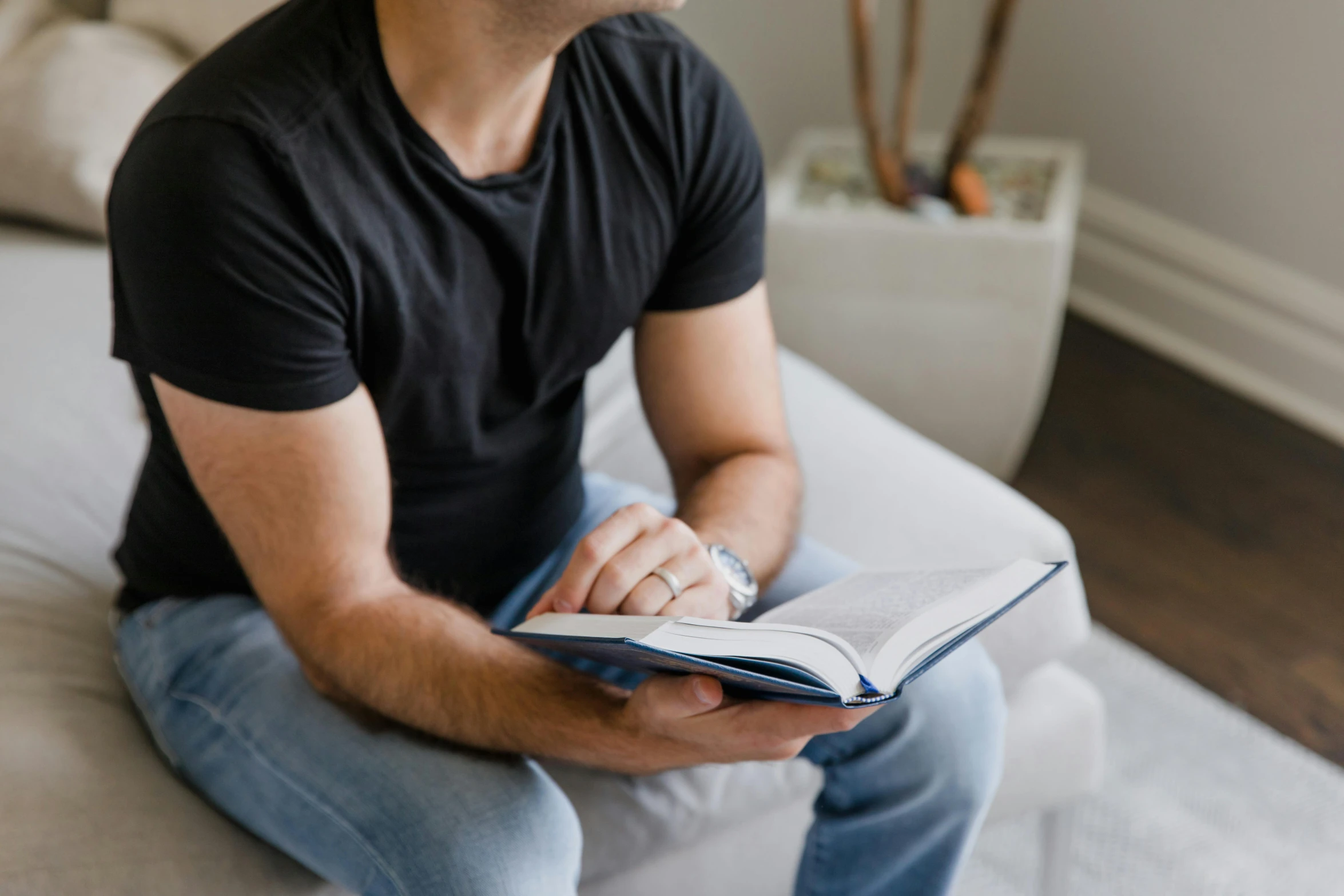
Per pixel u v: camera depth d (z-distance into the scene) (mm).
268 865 913
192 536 979
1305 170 2047
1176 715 1607
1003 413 1904
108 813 896
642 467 1349
